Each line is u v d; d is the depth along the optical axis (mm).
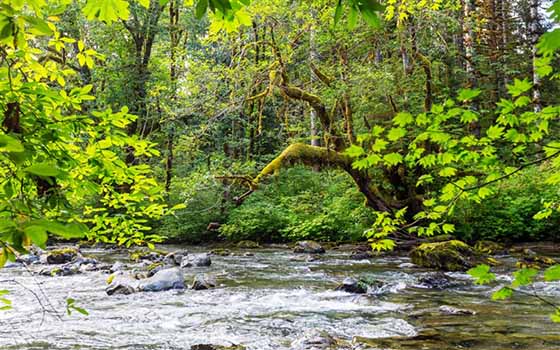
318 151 14250
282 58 13961
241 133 24250
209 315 7480
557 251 14109
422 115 2658
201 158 20391
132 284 10023
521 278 2439
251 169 17297
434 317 6973
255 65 13875
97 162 2811
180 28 22469
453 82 19344
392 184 15195
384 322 6789
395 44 15023
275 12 12586
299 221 19156
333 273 11805
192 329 6668
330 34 13492
